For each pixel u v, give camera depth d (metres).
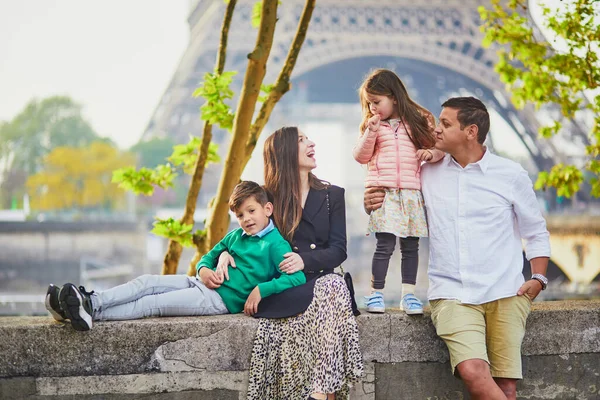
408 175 5.43
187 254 51.31
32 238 58.03
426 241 53.62
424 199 5.29
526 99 8.20
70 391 5.00
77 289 4.87
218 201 7.14
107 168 80.75
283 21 60.97
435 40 63.66
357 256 72.44
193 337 5.07
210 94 7.32
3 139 91.62
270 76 60.56
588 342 5.58
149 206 80.62
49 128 93.19
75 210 79.94
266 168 5.41
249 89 6.61
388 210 5.41
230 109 7.45
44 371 4.98
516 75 8.12
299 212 5.28
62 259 58.41
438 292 5.11
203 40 60.91
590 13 7.45
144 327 5.04
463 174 5.14
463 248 5.05
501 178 5.10
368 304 5.47
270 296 5.12
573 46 7.57
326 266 5.20
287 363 5.03
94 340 5.01
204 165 7.89
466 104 5.05
